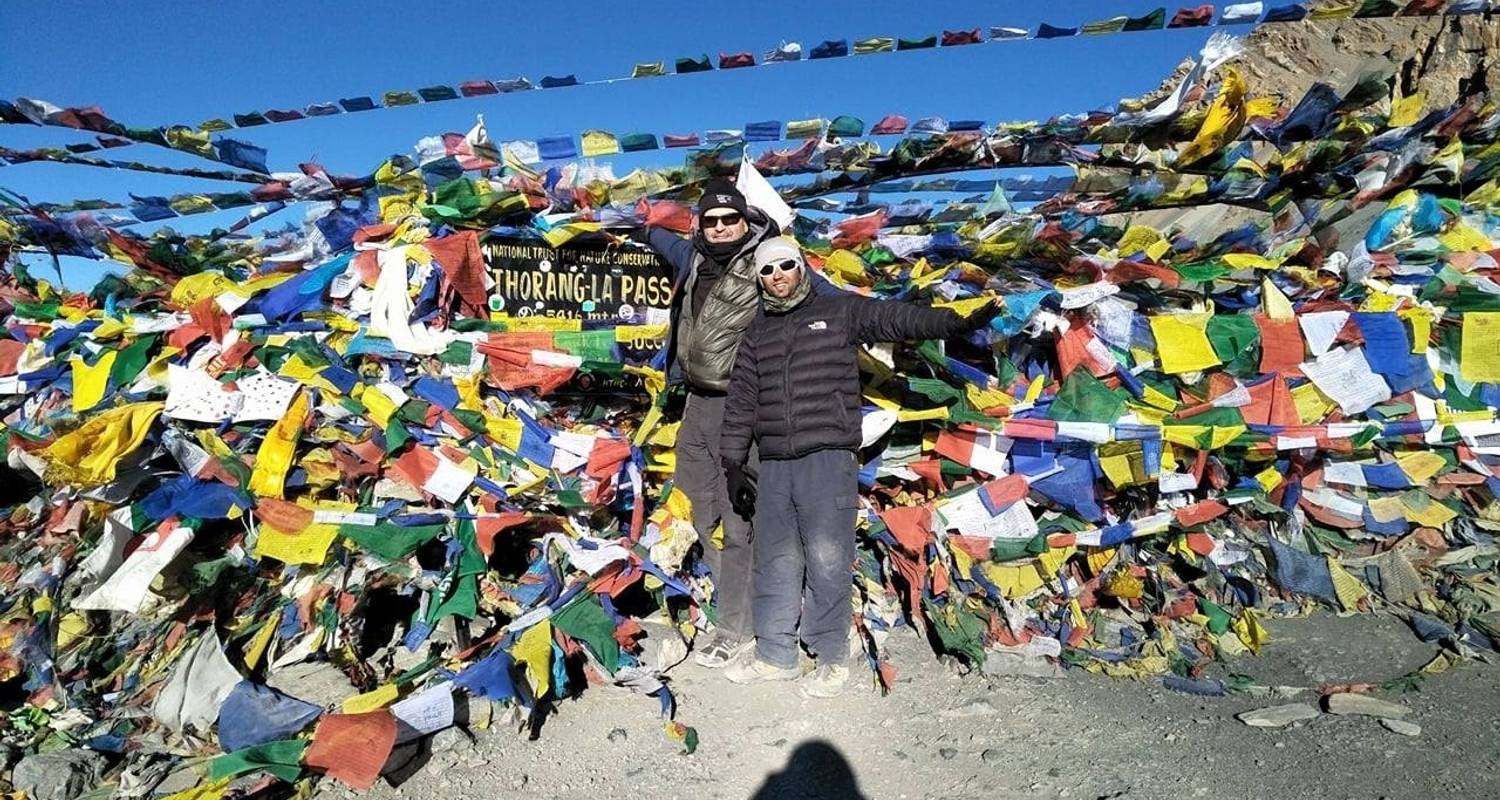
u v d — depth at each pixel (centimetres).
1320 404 466
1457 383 491
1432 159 495
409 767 341
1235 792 313
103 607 365
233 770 310
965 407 440
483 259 447
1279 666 420
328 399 407
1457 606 465
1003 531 441
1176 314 462
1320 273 514
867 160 471
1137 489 472
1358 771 323
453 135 446
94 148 443
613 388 459
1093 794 315
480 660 367
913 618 439
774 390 369
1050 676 410
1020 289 483
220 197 456
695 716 374
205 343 423
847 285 495
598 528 424
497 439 411
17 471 470
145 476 393
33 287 538
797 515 376
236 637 396
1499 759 328
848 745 353
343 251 464
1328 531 504
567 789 328
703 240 388
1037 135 458
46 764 336
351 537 383
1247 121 468
